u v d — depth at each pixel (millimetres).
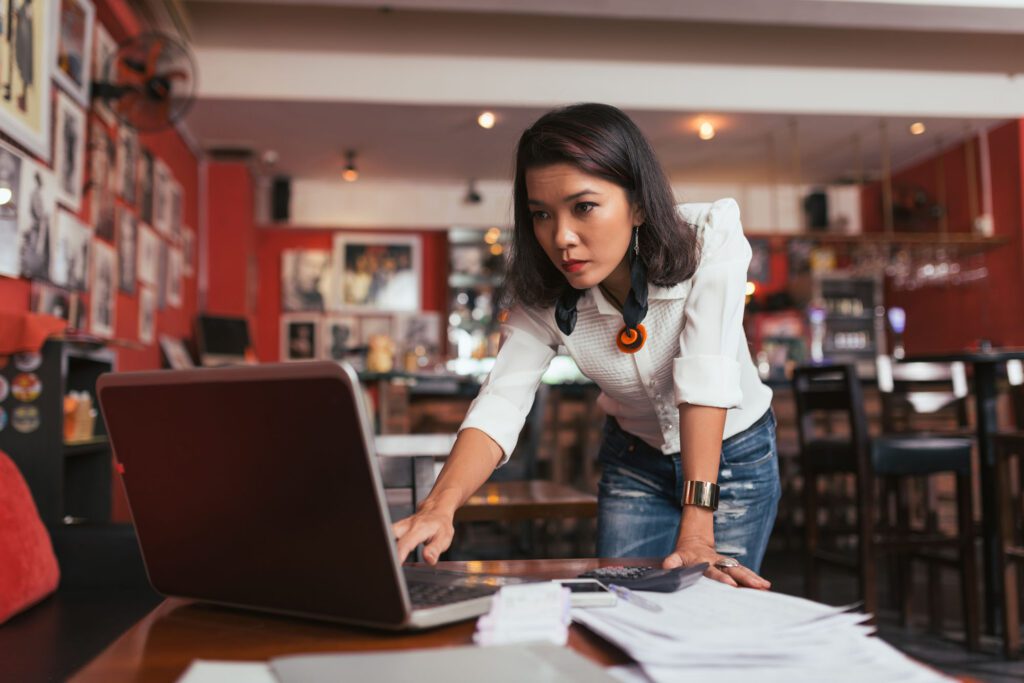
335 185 9297
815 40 6938
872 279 9438
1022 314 7594
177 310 6895
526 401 1411
